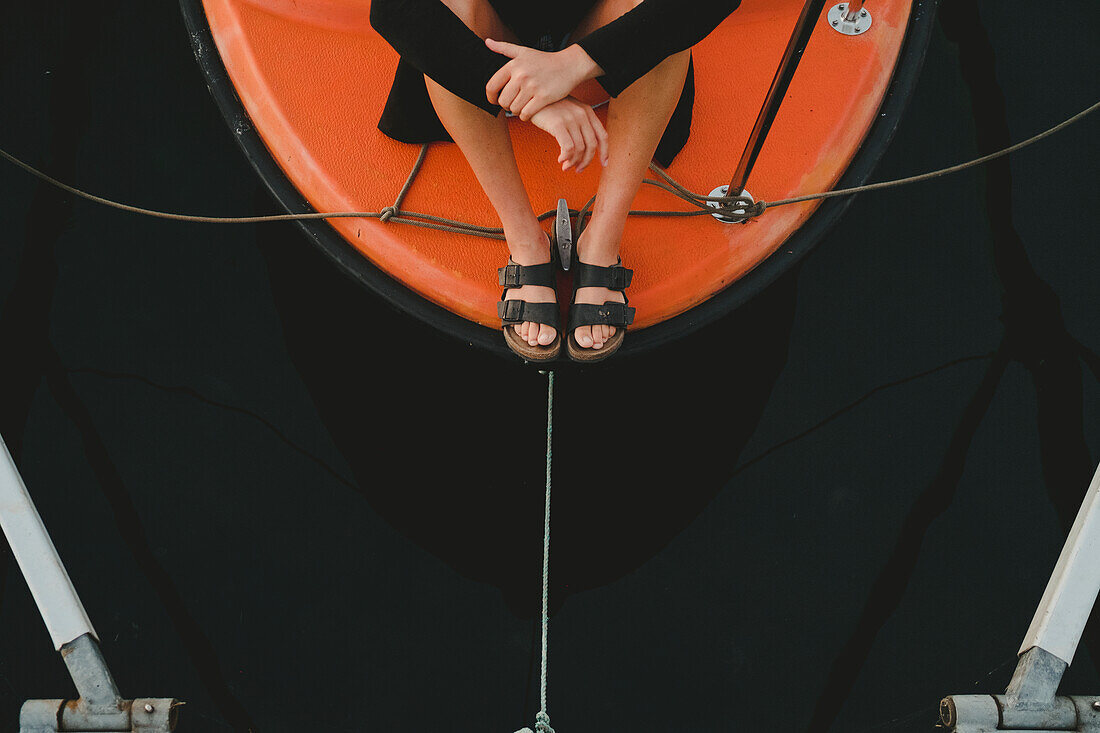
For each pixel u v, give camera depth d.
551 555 2.00
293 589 1.97
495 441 2.09
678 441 2.09
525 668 1.91
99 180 2.26
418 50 1.49
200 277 2.21
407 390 2.12
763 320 2.17
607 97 1.88
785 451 2.09
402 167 1.91
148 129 2.32
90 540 1.99
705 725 1.87
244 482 2.05
